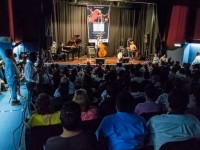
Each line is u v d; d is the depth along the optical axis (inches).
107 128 97.7
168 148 84.1
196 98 134.9
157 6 503.8
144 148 97.7
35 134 109.3
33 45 444.5
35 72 253.3
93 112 128.0
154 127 98.2
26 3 420.2
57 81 237.6
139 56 618.5
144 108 131.9
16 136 190.2
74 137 76.0
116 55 668.1
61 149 74.7
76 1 601.6
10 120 224.2
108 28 635.5
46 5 443.5
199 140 85.4
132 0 484.1
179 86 173.5
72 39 585.9
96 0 614.9
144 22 649.0
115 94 161.8
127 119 98.3
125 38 672.4
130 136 96.4
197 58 440.1
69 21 622.5
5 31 348.8
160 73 255.0
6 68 265.7
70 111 76.1
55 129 109.9
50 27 550.0
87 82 209.2
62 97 157.3
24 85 369.1
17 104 270.5
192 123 96.5
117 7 645.9
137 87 189.0
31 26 432.1
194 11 474.9
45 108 118.0
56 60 553.9
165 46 530.6
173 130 95.6
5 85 343.6
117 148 96.3
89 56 605.0
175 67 292.2
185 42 488.1
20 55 410.0
